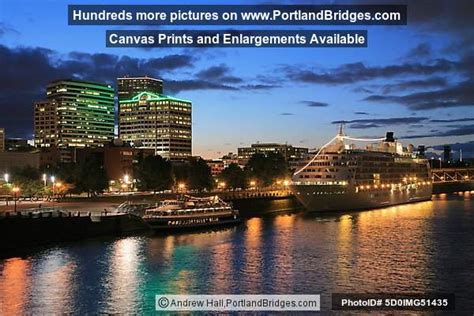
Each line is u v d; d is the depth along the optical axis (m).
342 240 111.25
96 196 184.50
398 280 75.56
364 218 160.50
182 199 137.12
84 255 92.56
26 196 186.88
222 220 137.50
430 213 178.62
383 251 97.38
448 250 98.88
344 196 188.75
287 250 98.25
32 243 101.69
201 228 131.50
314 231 126.75
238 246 103.25
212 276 77.31
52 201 169.38
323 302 64.81
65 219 108.81
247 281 74.56
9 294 67.56
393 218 159.75
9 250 96.81
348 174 189.88
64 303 63.91
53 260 87.81
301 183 189.38
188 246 103.25
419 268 83.25
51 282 73.25
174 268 82.25
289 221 152.12
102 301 64.81
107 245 104.12
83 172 185.75
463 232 124.31
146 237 116.69
